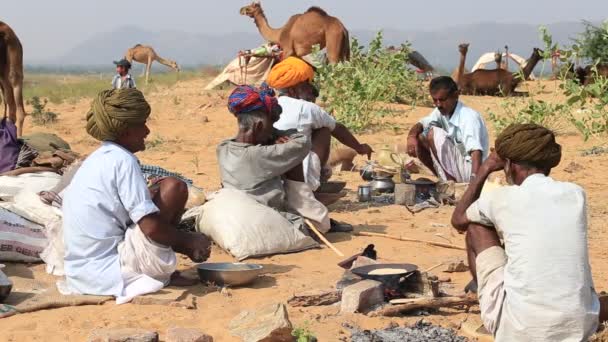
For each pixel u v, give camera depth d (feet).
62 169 31.86
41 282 23.93
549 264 16.92
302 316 20.92
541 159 17.85
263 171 28.68
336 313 21.26
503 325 17.46
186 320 20.71
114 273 22.22
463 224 19.38
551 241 16.99
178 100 81.76
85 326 20.31
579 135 56.18
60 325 20.36
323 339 19.38
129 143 22.65
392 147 50.37
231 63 92.63
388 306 21.02
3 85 60.34
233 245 26.94
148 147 55.62
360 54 72.18
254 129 28.96
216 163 48.83
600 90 51.44
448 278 24.36
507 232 17.56
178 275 23.84
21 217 26.11
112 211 22.33
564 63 57.41
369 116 64.59
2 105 87.04
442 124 36.94
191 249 23.22
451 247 28.60
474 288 21.79
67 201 22.75
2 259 25.63
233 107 29.09
